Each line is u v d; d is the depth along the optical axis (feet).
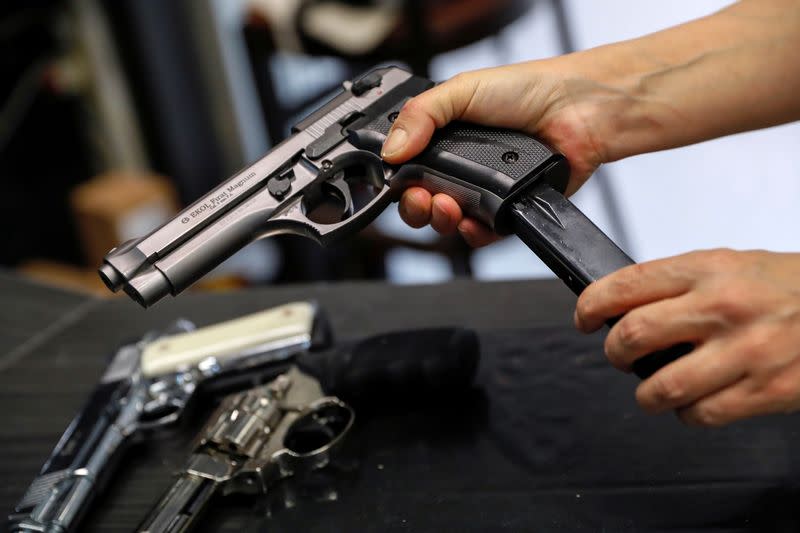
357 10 5.53
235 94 7.45
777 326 1.86
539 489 2.42
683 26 2.85
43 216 8.25
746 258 1.96
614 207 7.00
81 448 2.66
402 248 6.18
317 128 2.67
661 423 2.58
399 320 3.31
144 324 3.61
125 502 2.64
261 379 3.00
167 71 7.26
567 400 2.73
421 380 2.73
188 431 2.88
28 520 2.42
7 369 3.39
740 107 2.75
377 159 2.63
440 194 2.60
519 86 2.67
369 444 2.69
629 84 2.76
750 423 2.52
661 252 6.93
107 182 7.64
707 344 1.91
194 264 2.39
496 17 5.29
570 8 6.49
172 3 6.98
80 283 7.35
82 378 3.27
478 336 3.06
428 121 2.52
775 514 2.20
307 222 2.57
